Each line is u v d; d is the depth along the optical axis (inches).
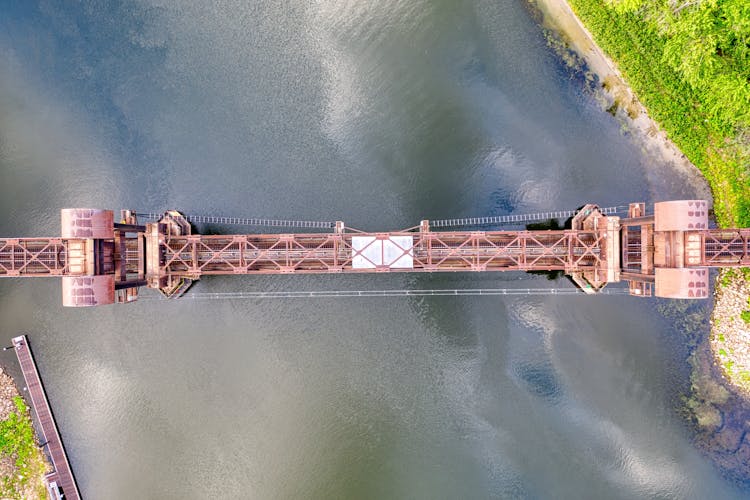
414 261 1125.1
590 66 1267.2
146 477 1288.1
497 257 1125.7
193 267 1095.6
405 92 1277.1
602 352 1268.5
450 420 1272.1
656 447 1245.1
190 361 1286.9
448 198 1277.1
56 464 1289.4
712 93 1135.0
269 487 1272.1
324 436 1277.1
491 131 1277.1
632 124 1262.3
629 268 1148.5
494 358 1279.5
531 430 1261.1
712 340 1253.1
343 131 1283.2
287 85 1286.9
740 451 1232.2
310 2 1272.1
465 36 1272.1
